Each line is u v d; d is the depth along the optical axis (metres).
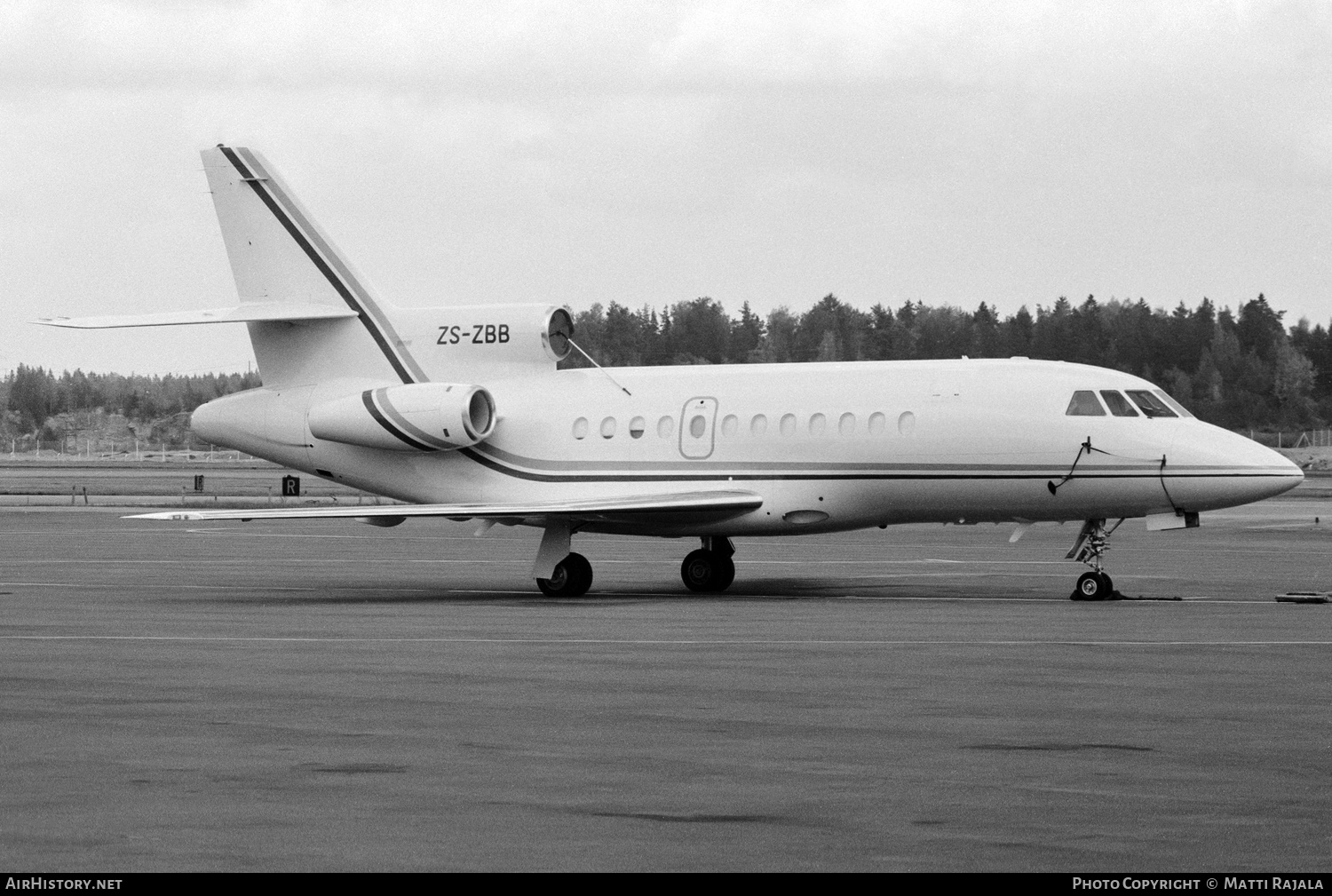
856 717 57.81
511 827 41.88
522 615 97.19
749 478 114.69
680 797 45.12
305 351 129.38
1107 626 87.75
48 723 57.06
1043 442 106.94
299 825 42.09
